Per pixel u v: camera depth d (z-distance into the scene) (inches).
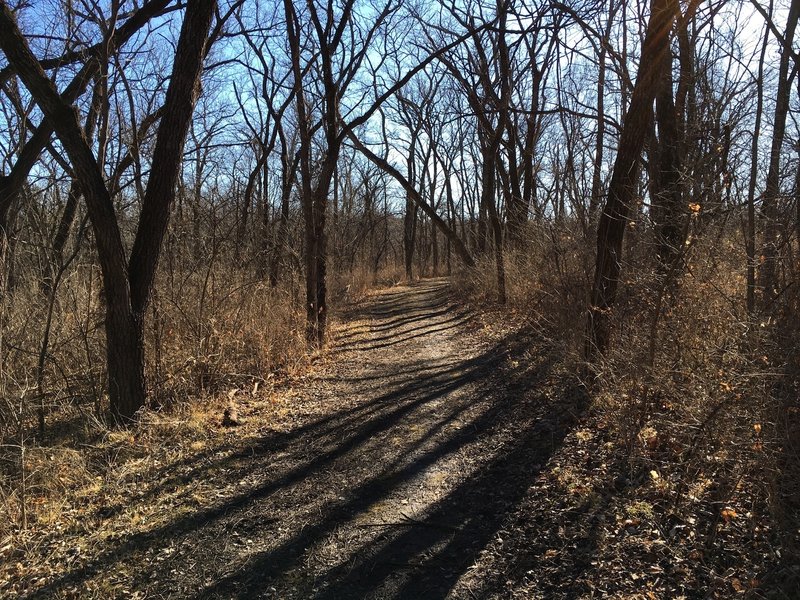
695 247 201.3
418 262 1744.6
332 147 423.2
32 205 261.1
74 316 275.6
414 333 480.4
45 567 136.4
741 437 138.9
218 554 139.6
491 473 177.2
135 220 309.4
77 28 253.8
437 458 193.6
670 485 144.4
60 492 174.6
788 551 110.4
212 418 244.2
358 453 202.7
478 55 551.8
